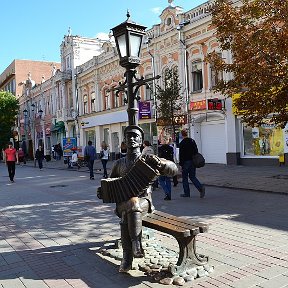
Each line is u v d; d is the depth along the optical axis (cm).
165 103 1836
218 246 568
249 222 708
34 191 1372
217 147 2109
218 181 1330
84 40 3806
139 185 479
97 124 3291
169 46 2330
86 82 3481
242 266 480
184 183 1043
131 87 561
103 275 478
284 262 487
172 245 587
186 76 2216
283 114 1079
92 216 844
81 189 1348
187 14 2227
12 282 473
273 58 1004
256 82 1039
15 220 856
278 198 942
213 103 1930
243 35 1048
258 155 1880
